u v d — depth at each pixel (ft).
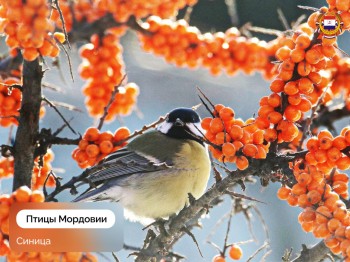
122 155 17.72
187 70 32.24
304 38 11.75
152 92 32.68
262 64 15.60
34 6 10.57
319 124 16.37
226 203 30.48
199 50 15.34
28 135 12.24
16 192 10.20
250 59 15.60
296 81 11.98
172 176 17.75
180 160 17.89
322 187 11.23
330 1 11.84
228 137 12.21
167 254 13.33
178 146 18.15
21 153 12.25
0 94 13.24
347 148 11.47
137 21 15.19
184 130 18.88
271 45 15.71
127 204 17.39
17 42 10.87
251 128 12.66
